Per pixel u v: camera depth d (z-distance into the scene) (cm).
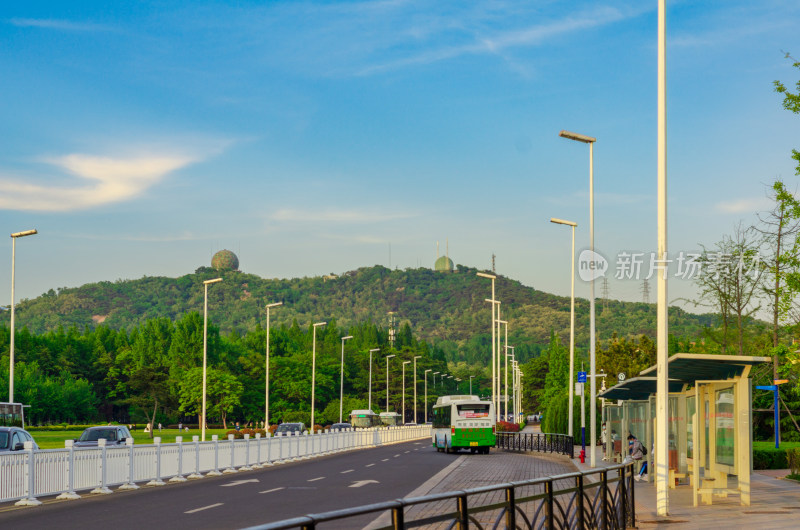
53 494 2067
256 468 3488
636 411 3350
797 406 5100
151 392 12200
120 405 13038
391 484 2588
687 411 2539
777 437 4000
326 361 15512
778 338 3922
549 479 1034
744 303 4669
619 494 1489
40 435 9194
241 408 12838
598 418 6216
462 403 5344
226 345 15800
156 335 16575
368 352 17838
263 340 16612
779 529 1516
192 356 13975
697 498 1973
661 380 1822
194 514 1736
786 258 2684
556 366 13525
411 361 18188
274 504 1952
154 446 2620
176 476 2773
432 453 5334
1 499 1875
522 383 18125
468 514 779
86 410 12044
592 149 3928
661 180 1883
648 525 1625
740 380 1917
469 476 2995
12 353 5219
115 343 15662
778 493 2309
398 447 6525
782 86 2634
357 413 10106
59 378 12588
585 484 1217
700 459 2264
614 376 7756
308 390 13838
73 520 1627
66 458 2125
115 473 2362
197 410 12288
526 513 937
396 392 17038
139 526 1532
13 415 4903
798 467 2902
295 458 4234
